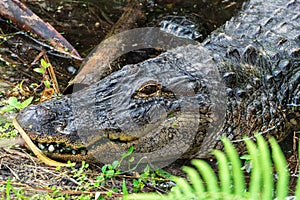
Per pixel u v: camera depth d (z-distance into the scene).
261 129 7.57
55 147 6.31
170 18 9.72
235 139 7.36
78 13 9.80
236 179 4.10
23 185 6.13
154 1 10.17
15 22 9.00
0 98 7.68
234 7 10.36
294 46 8.34
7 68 8.34
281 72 7.95
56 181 6.29
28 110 6.39
